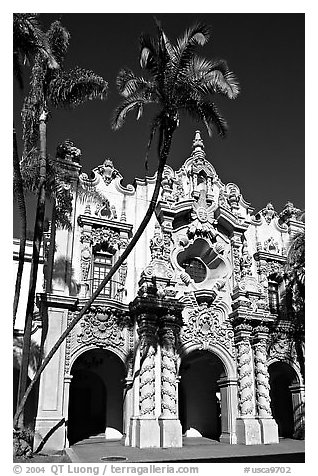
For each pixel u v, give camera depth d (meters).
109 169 27.50
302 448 22.47
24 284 27.39
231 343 26.41
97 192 26.70
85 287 24.25
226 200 30.33
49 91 19.89
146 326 23.20
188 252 28.59
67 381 21.95
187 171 29.72
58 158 25.84
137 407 22.64
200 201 28.83
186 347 25.08
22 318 26.42
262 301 27.55
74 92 20.11
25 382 18.25
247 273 28.03
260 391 25.52
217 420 29.91
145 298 23.48
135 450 20.72
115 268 18.11
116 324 24.02
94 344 23.19
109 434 26.41
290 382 30.11
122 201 27.31
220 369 26.97
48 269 23.84
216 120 18.11
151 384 22.44
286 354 28.14
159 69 17.69
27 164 21.58
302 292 28.92
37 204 19.73
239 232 29.23
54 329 22.25
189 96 17.58
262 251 30.16
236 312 26.38
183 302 25.72
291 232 32.22
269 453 20.30
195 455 19.34
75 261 24.73
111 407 26.88
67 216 24.88
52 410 21.08
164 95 17.62
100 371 27.41
